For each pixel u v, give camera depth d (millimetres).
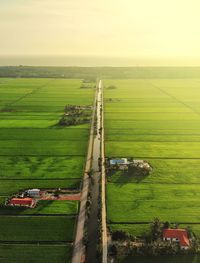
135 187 97688
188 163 115875
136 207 86688
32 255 68438
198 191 95562
